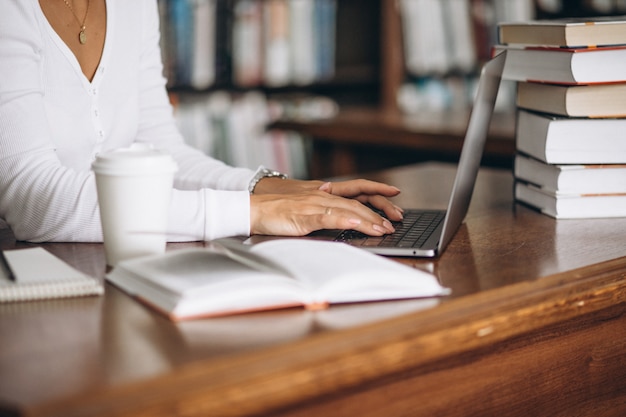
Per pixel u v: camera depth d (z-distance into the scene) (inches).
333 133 124.3
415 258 47.8
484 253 49.1
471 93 168.9
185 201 51.8
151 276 39.4
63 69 59.6
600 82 57.9
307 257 40.9
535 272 44.4
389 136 117.4
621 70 57.7
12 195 52.7
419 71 157.5
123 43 64.7
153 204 44.5
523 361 44.4
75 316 37.3
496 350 42.8
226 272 39.0
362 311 37.2
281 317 36.5
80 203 51.7
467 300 39.3
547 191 61.2
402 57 157.2
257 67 135.0
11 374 30.4
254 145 136.3
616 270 46.8
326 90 154.5
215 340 33.6
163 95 72.2
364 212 52.8
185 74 126.5
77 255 49.1
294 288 37.7
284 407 33.6
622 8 167.5
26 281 40.3
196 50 127.2
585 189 59.7
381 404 38.0
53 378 30.0
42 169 52.7
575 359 47.4
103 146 63.7
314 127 126.9
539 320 41.8
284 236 51.6
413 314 36.9
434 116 132.7
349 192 59.4
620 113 58.6
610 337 49.4
